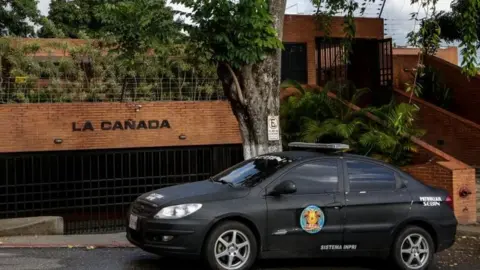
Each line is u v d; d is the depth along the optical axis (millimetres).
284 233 7930
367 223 8336
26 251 9461
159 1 10086
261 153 11016
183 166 16266
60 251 9508
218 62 10797
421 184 8828
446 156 13695
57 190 15336
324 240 8133
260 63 10914
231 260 7695
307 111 16250
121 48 10867
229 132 16156
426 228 8742
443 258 9742
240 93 10898
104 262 8633
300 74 20234
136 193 15914
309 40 20312
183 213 7531
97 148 15070
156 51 11195
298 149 10219
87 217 15758
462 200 12922
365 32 21062
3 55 15258
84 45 16047
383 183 8586
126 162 16219
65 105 14789
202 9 9922
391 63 20750
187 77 16516
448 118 19938
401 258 8516
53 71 15617
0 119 14266
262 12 10078
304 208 8031
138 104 15391
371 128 15055
